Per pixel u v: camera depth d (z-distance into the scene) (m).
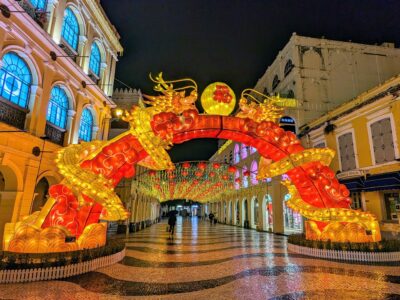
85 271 6.59
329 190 9.13
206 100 8.94
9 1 7.77
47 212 6.93
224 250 10.59
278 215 18.20
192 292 5.27
